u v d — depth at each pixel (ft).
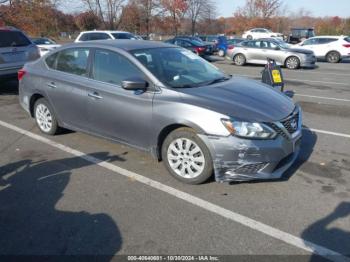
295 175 14.74
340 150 17.66
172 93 14.14
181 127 13.92
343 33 155.12
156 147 14.73
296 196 13.05
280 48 59.21
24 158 16.87
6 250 10.28
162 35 157.58
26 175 15.02
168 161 14.47
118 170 15.42
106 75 16.30
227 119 12.71
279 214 11.93
